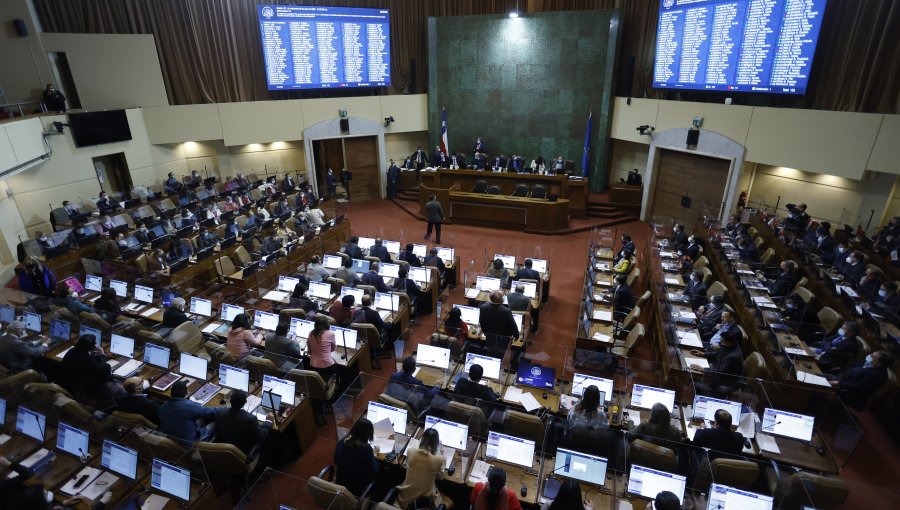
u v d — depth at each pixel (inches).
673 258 443.2
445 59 725.3
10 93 540.1
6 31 522.3
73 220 506.9
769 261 432.5
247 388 241.8
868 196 465.4
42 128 497.4
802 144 453.4
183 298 325.7
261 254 452.8
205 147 687.1
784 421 215.6
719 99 537.3
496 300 279.6
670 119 583.2
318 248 482.3
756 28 460.4
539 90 693.9
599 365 267.3
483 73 713.0
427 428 203.8
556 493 179.9
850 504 195.8
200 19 611.8
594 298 350.3
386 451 202.7
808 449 211.2
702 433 203.9
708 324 314.3
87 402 237.3
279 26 634.2
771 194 551.2
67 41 550.3
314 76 673.0
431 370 257.9
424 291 377.1
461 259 518.6
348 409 219.9
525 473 191.6
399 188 765.3
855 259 375.6
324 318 263.3
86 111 544.7
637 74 634.8
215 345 259.3
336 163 761.6
